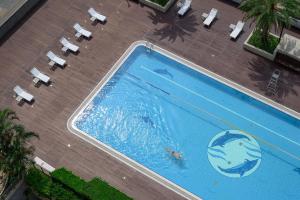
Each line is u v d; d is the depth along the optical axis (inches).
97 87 1955.0
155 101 1921.8
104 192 1610.5
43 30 2117.4
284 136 1829.5
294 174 1739.7
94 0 2182.6
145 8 2171.5
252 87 1947.6
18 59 2033.7
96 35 2098.9
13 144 1524.4
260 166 1755.7
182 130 1844.2
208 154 1784.0
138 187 1704.0
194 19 2139.5
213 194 1694.1
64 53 2042.3
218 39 2078.0
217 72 1989.4
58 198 1621.6
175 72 1998.0
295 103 1905.8
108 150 1792.6
